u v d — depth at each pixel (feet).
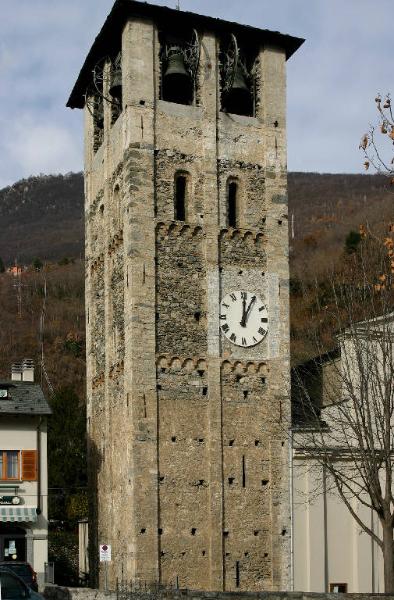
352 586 157.38
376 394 137.28
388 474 122.11
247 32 172.04
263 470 157.99
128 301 157.17
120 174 166.91
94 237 184.34
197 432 155.53
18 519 167.63
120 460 158.40
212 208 163.73
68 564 234.58
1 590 110.63
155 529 149.18
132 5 162.61
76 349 390.63
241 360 160.86
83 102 196.13
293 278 327.67
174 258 160.15
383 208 477.36
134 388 152.97
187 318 159.02
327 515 158.30
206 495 153.58
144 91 163.02
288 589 154.40
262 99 172.45
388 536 121.80
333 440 161.27
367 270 173.37
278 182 169.68
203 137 165.78
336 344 183.32
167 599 120.57
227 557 152.76
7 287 483.10
